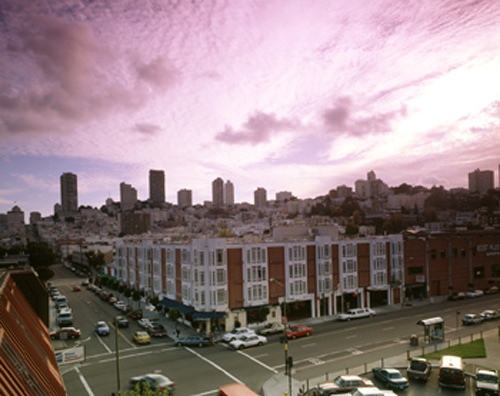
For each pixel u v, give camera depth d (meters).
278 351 46.03
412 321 60.12
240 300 59.28
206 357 44.16
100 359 43.88
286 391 34.19
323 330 55.84
